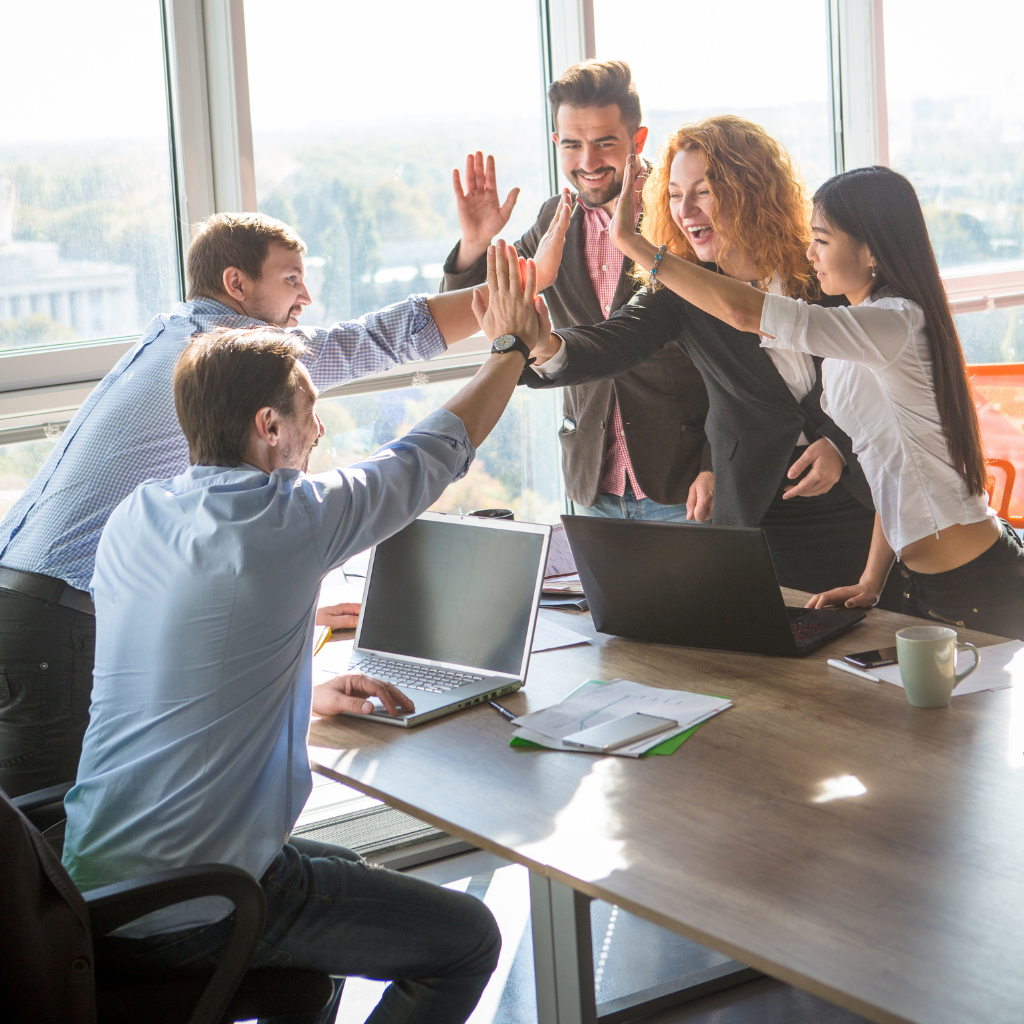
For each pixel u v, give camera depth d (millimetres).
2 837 1233
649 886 1239
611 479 3102
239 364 1575
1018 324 4172
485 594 1959
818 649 1970
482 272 2604
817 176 3879
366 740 1729
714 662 1951
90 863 1467
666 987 2242
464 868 2873
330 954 1562
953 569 2318
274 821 1512
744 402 2580
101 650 1554
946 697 1685
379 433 3197
